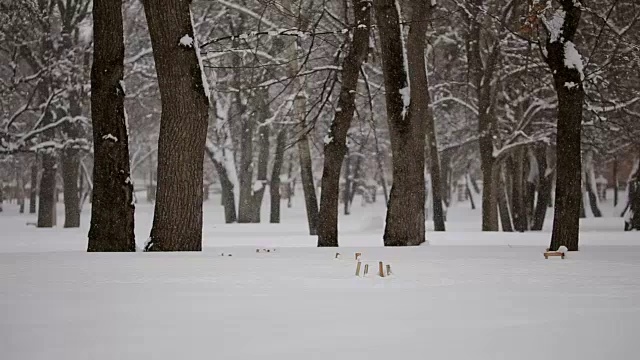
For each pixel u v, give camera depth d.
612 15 37.25
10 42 43.72
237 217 58.12
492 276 13.17
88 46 46.66
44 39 47.03
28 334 8.18
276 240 33.16
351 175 85.88
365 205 94.62
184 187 18.98
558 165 19.48
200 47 21.64
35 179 84.44
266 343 7.73
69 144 46.22
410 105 23.64
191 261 15.29
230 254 17.23
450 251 18.84
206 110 19.12
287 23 36.25
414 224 23.58
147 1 18.72
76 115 47.28
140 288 11.61
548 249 19.59
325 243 24.11
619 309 9.73
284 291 11.37
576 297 10.77
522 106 47.91
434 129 45.38
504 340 7.86
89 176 70.44
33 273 13.30
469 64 44.78
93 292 11.18
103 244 18.95
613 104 38.91
